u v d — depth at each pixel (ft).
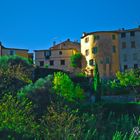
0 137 64.59
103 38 289.94
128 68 289.74
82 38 303.89
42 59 313.12
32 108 81.87
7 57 133.18
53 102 84.48
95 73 178.91
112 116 126.41
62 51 309.83
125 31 294.25
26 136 68.44
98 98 172.86
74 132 75.51
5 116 68.59
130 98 183.73
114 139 89.71
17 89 95.20
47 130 71.82
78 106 117.19
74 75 202.18
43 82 93.71
